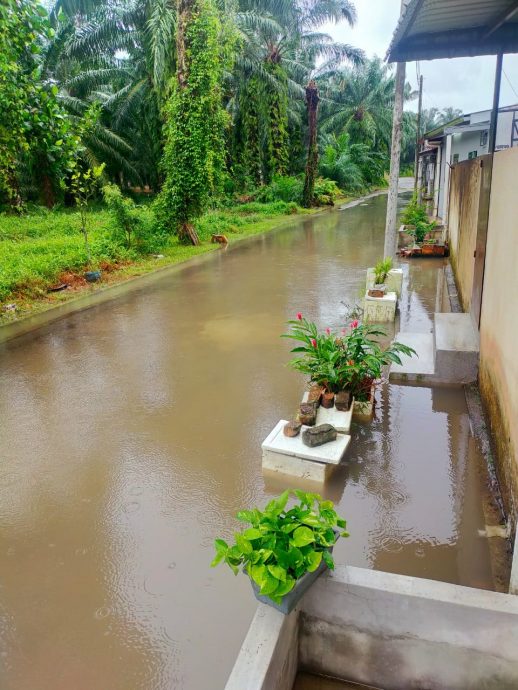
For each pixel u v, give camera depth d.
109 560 3.14
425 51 4.91
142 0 17.14
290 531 1.99
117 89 24.67
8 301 8.92
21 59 7.31
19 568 3.10
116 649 2.57
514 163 3.81
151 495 3.75
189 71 12.51
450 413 4.77
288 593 1.92
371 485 3.78
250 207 23.75
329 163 32.31
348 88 36.94
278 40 25.44
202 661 2.50
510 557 3.04
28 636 2.65
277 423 4.58
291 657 2.14
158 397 5.32
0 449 4.46
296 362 4.86
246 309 8.40
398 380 5.39
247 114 25.42
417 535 3.27
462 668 2.06
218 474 3.97
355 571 2.14
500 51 4.84
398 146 8.29
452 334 5.60
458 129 13.60
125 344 6.97
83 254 11.15
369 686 2.21
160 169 15.66
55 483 3.94
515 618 1.94
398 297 8.50
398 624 2.07
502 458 3.61
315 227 19.17
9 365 6.39
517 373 3.22
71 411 5.10
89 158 21.16
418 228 13.10
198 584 2.94
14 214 18.55
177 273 11.37
